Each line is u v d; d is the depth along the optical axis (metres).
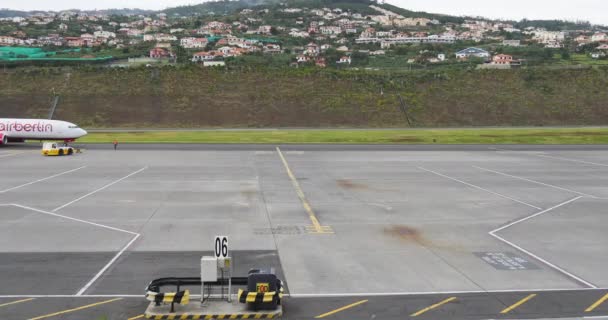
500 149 85.31
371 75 171.38
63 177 54.22
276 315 19.92
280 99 150.00
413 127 136.62
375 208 40.34
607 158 74.00
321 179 54.56
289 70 170.25
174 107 141.62
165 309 20.34
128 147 84.06
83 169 60.22
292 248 29.06
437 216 37.72
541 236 32.25
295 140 97.50
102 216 36.81
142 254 27.69
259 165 64.81
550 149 85.50
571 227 34.69
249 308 20.50
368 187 49.94
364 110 146.50
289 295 21.97
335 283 23.44
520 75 172.38
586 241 31.16
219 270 24.86
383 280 23.84
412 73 177.62
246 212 38.59
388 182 52.94
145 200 42.69
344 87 160.38
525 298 21.72
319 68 175.75
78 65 180.62
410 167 64.00
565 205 42.00
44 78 152.88
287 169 61.62
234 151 79.88
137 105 141.25
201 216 37.12
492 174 58.81
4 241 30.05
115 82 152.75
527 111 149.88
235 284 21.50
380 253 28.23
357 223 35.31
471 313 20.16
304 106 147.00
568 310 20.47
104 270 24.95
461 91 161.62
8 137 85.44
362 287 22.92
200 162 67.06
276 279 21.50
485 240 31.16
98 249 28.55
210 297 21.61
